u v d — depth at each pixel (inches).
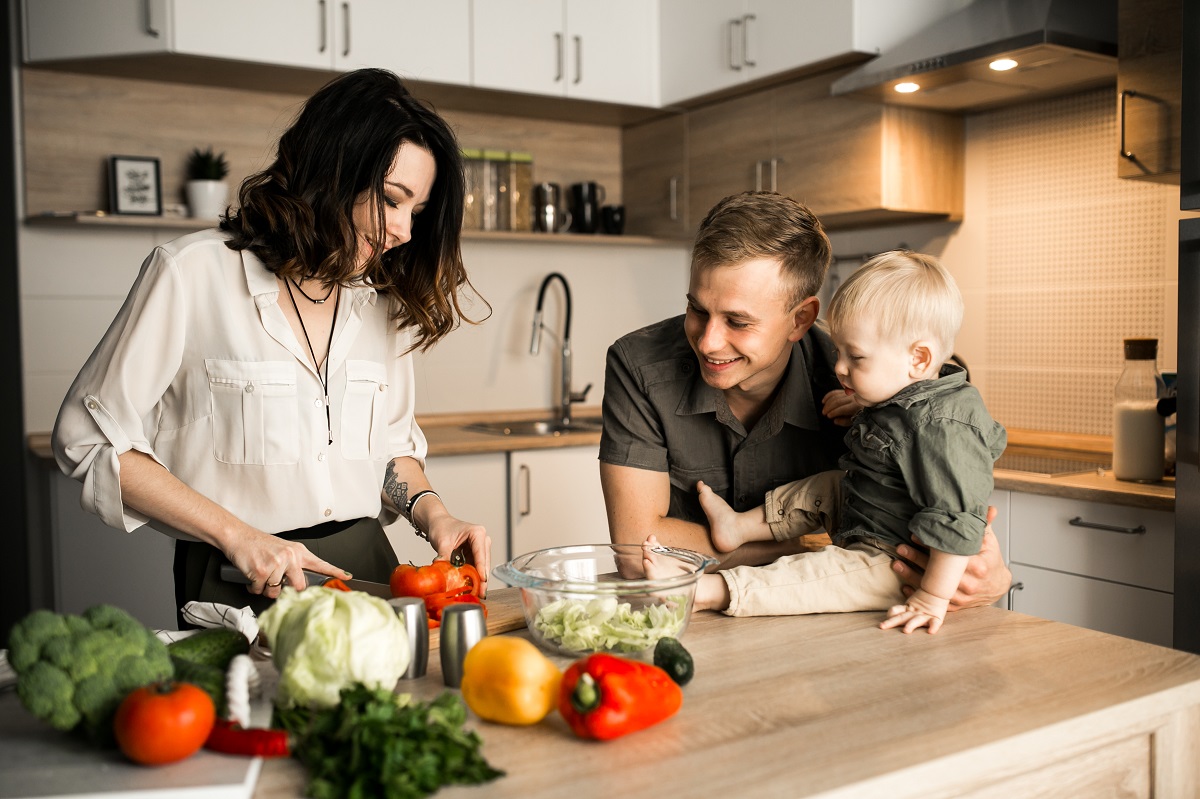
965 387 53.0
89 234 126.1
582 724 34.9
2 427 125.6
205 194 127.3
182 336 58.5
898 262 55.3
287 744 33.8
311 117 58.3
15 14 120.6
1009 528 100.8
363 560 65.1
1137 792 40.3
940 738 35.3
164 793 30.5
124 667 34.0
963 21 109.3
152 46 115.3
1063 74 107.0
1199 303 82.9
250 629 46.5
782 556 58.2
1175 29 91.7
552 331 157.6
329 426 63.3
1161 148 93.6
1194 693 41.0
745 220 53.6
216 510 55.7
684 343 65.3
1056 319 118.9
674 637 43.7
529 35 137.6
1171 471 96.8
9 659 34.1
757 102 137.8
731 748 34.6
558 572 51.3
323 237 58.7
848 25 118.6
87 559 114.3
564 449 130.4
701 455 66.4
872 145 121.9
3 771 32.2
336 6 124.1
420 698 39.9
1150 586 89.7
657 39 148.6
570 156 160.6
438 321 67.8
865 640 47.0
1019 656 44.4
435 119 60.4
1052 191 118.5
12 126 122.0
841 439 65.5
